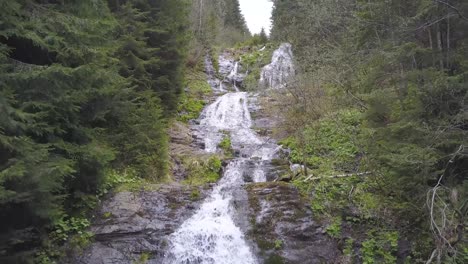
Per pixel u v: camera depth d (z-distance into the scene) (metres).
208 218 8.31
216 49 26.80
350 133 10.94
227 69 23.77
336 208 8.24
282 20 20.91
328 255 7.43
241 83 22.06
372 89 9.30
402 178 6.84
